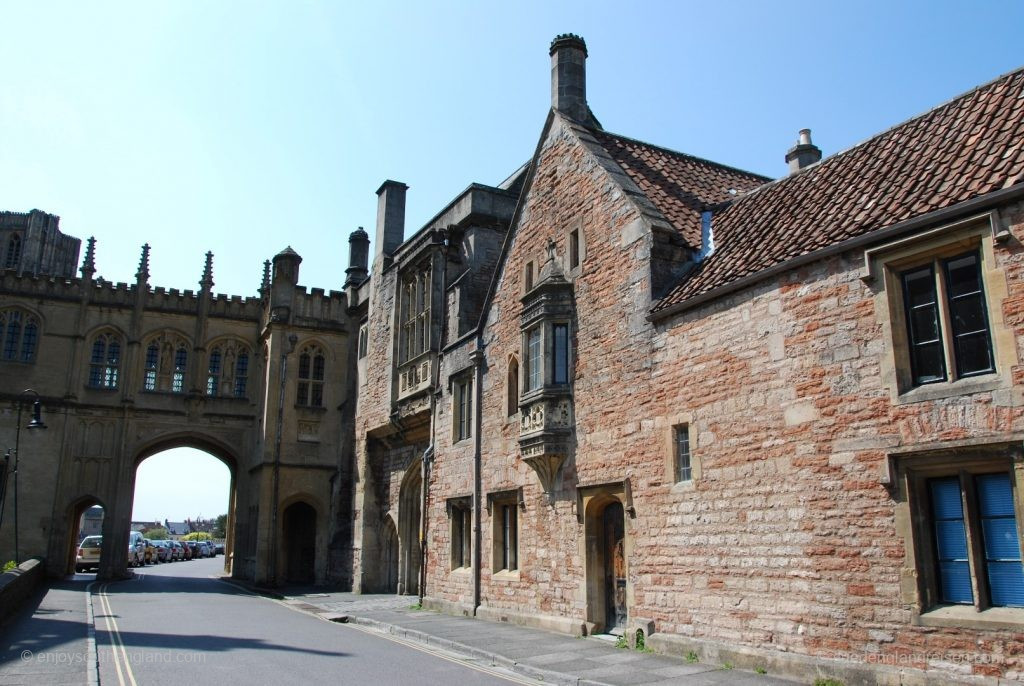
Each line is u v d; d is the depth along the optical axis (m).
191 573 42.78
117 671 11.45
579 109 19.59
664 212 16.02
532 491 17.94
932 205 10.30
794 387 11.68
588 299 16.72
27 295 35.84
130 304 37.44
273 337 36.03
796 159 20.05
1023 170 9.56
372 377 30.27
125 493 35.44
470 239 25.06
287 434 35.31
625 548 14.75
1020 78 11.82
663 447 14.03
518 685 11.18
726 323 13.05
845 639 10.45
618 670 11.88
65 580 33.06
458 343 22.81
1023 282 9.23
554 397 16.88
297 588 31.70
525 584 17.91
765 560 11.75
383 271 30.44
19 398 34.62
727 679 11.06
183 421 37.09
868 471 10.49
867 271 10.82
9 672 10.92
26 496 34.00
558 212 18.41
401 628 17.45
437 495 23.31
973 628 9.16
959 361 9.88
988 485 9.48
